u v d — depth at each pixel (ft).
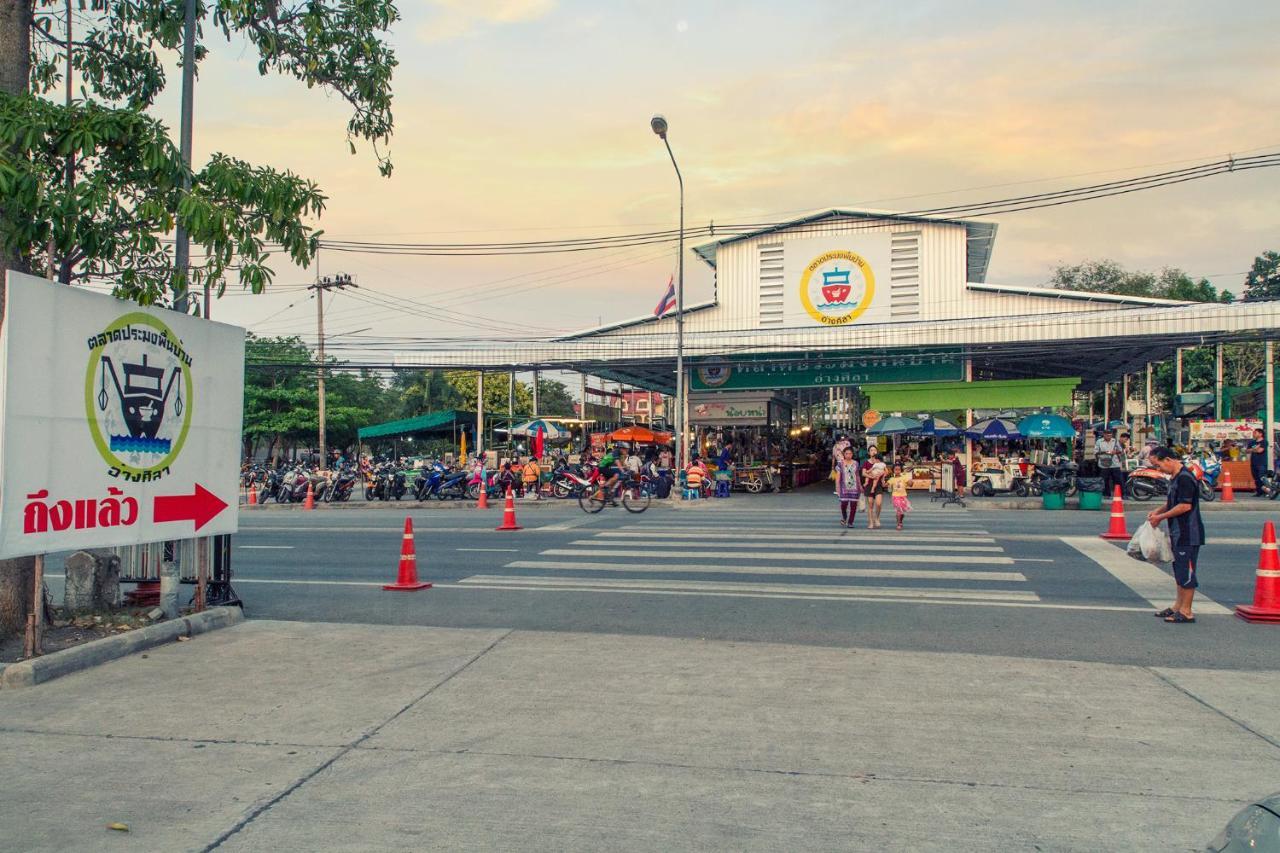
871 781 15.57
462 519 71.05
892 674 22.53
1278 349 146.72
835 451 64.80
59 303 23.22
